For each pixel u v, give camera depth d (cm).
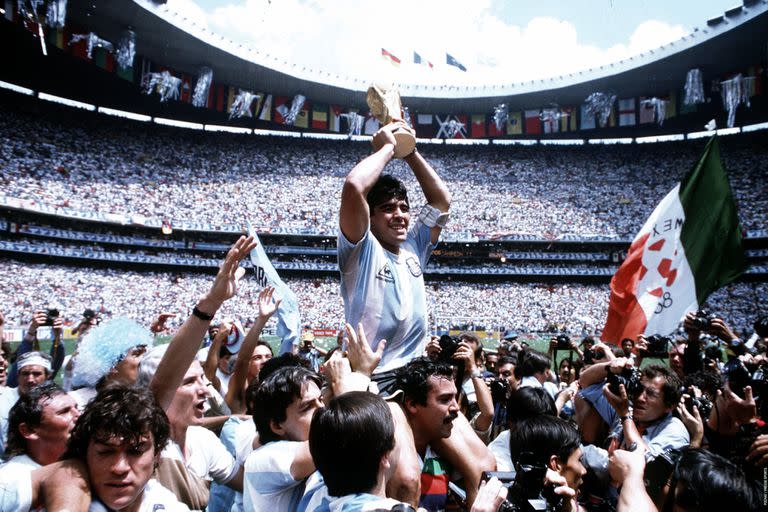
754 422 409
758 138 6088
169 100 5984
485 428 481
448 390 313
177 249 5756
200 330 329
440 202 407
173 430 371
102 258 5288
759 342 616
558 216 6041
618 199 6178
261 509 305
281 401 326
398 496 274
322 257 6012
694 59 5422
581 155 6725
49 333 3778
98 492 264
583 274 5872
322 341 4566
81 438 271
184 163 6128
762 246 5459
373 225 365
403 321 346
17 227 4959
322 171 6469
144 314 5088
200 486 370
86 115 5891
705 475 263
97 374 452
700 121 6375
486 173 6600
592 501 406
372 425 237
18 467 278
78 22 4797
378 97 362
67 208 5088
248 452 407
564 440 352
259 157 6469
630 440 380
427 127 6844
